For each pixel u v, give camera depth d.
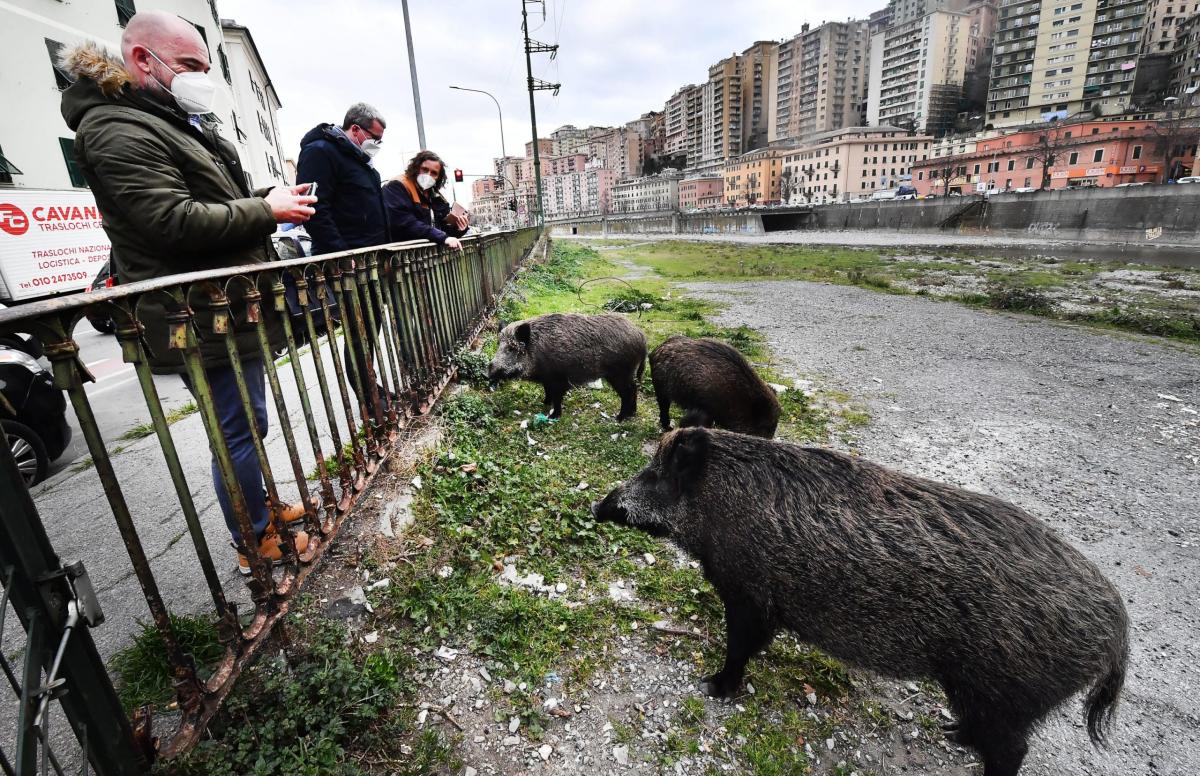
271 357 2.60
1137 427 6.56
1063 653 2.13
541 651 2.95
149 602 1.95
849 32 111.62
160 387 7.05
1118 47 84.56
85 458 4.88
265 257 3.01
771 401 5.02
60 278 12.74
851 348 10.16
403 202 5.72
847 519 2.38
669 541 3.96
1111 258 27.58
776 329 11.81
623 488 3.15
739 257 32.03
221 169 2.82
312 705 2.39
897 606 2.26
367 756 2.33
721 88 143.88
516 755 2.45
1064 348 10.14
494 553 3.61
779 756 2.58
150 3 19.94
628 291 16.64
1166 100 80.81
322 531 3.07
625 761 2.48
